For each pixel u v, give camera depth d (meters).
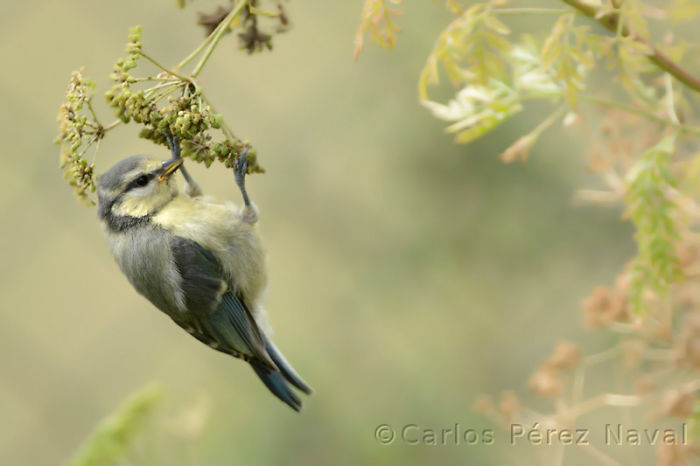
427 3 11.11
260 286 7.59
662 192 5.08
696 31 7.20
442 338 11.62
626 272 5.85
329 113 11.95
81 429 11.27
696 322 5.55
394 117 11.63
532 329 11.54
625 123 6.10
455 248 11.75
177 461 6.98
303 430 10.00
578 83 4.83
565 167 11.07
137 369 11.51
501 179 11.30
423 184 11.69
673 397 5.42
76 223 11.84
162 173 7.04
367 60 11.62
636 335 6.60
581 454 8.50
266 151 12.14
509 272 11.71
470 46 5.02
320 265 12.15
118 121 5.01
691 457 5.41
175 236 7.11
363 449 9.98
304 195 12.16
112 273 12.02
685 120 5.83
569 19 4.79
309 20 12.03
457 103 5.71
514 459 9.70
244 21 5.24
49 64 11.76
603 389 9.22
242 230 7.36
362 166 11.97
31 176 11.69
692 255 5.57
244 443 9.62
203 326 7.42
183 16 11.33
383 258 12.03
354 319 11.82
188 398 10.36
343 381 10.80
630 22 4.65
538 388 6.09
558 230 11.43
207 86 11.91
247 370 10.61
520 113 10.90
